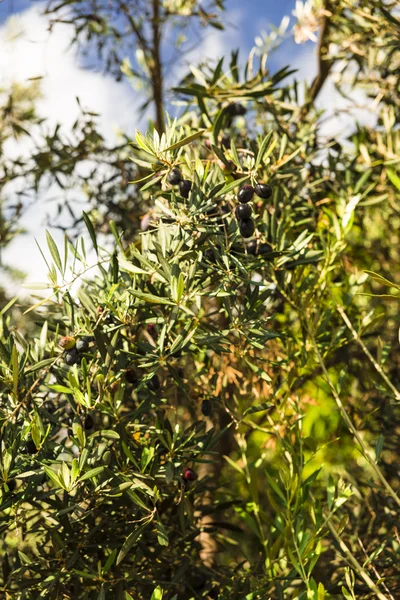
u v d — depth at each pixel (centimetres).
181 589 156
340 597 168
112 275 149
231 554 185
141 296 142
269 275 163
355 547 171
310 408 192
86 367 142
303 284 163
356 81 198
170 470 144
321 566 166
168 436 146
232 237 147
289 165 181
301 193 185
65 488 138
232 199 153
